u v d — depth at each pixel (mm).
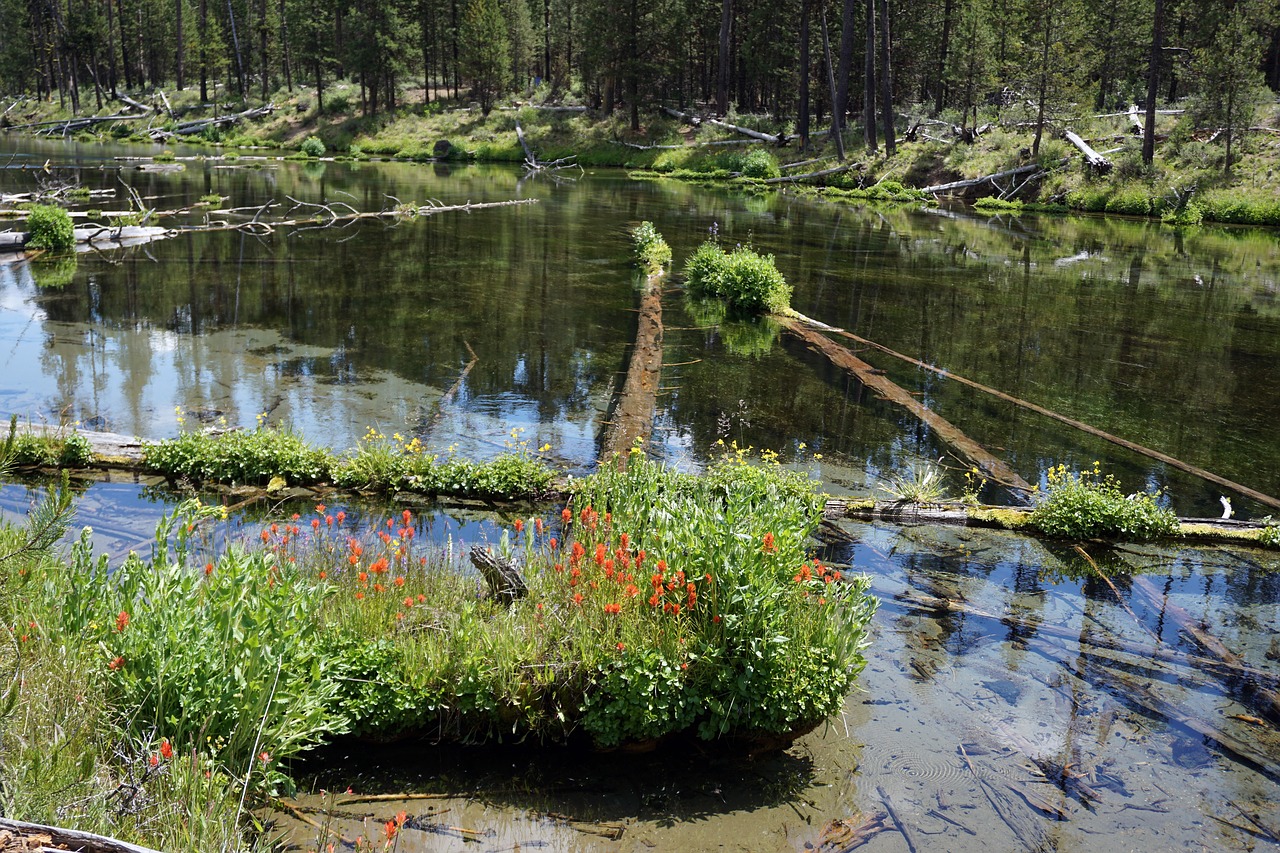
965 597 6855
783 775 4793
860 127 50562
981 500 8930
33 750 3449
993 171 41875
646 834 4289
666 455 9711
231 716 4125
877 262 24344
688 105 61531
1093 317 18312
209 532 7113
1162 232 32406
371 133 61625
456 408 11125
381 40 61250
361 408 10930
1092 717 5391
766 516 5371
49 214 21328
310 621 4750
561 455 9578
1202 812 4594
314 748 4758
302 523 7500
